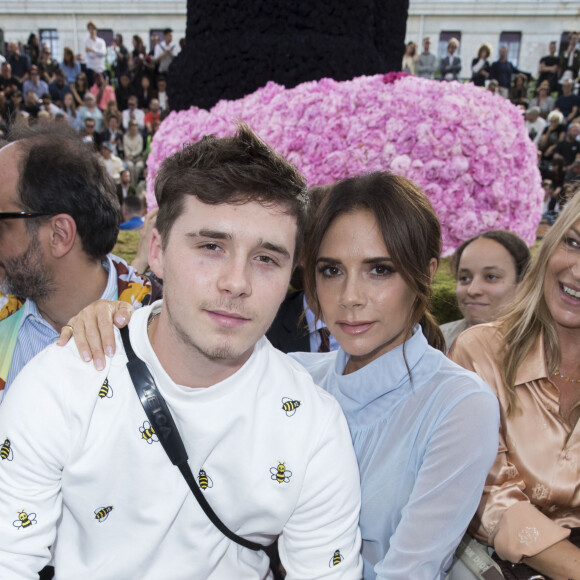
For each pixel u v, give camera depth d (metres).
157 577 1.11
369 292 1.23
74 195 1.44
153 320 1.16
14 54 12.25
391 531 1.26
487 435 1.18
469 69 16.50
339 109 2.87
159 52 12.55
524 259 2.45
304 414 1.13
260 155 1.03
